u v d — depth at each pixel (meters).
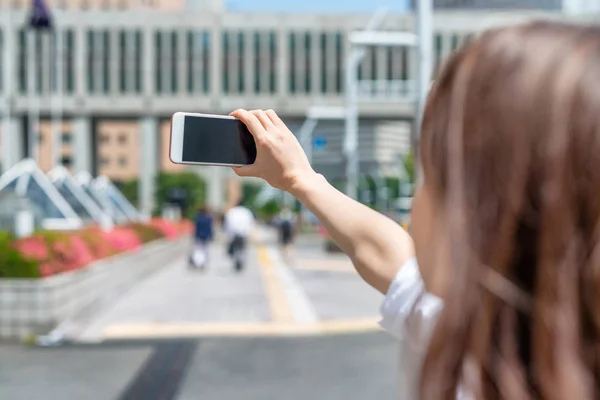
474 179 0.96
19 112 85.00
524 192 0.93
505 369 0.91
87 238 17.98
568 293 0.91
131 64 87.62
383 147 88.69
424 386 0.96
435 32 83.50
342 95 86.81
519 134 0.94
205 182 98.12
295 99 87.00
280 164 1.60
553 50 0.95
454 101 1.00
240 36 87.69
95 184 44.66
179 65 87.56
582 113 0.92
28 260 11.91
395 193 97.94
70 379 8.68
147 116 88.56
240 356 10.09
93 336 11.68
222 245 51.88
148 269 25.88
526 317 0.92
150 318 13.73
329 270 26.62
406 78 84.06
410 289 1.28
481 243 0.95
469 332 0.94
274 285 20.62
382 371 9.12
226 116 1.72
